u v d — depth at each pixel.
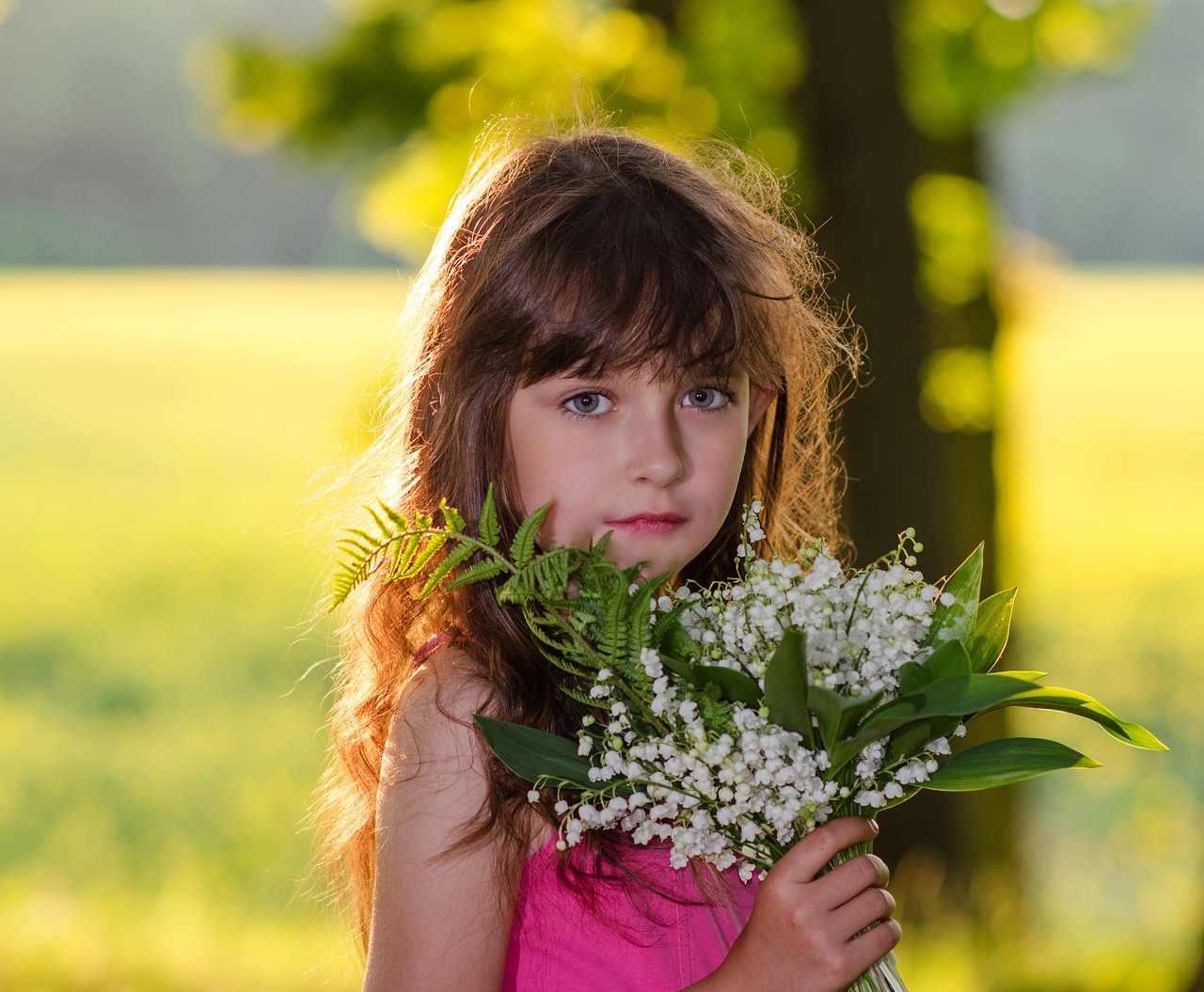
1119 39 6.14
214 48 5.93
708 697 1.34
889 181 4.76
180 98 54.03
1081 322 35.47
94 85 53.66
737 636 1.39
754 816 1.42
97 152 54.97
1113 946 5.03
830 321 2.11
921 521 4.88
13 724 10.51
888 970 1.52
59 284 51.03
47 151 54.81
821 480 2.03
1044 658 11.48
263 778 9.01
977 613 1.53
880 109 4.75
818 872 1.45
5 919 5.39
